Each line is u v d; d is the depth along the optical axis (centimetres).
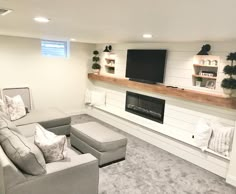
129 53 451
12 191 168
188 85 358
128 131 446
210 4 117
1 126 210
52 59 495
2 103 342
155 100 413
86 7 144
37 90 485
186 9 131
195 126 352
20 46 441
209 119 332
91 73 562
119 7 138
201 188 269
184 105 364
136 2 123
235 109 288
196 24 180
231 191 267
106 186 259
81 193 213
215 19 156
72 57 527
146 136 407
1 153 179
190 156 335
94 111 541
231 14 138
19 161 175
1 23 240
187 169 314
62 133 391
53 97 516
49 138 212
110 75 525
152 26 206
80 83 557
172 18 162
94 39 412
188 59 353
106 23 205
